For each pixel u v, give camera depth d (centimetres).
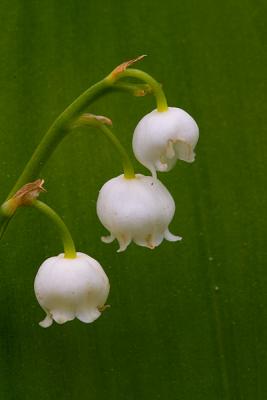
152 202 18
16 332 19
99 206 18
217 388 19
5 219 18
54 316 18
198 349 19
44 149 18
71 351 19
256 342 19
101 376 19
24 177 18
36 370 19
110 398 19
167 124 17
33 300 19
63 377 19
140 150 18
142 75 18
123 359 19
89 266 18
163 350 19
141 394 19
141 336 19
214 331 19
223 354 19
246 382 19
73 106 18
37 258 19
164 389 19
